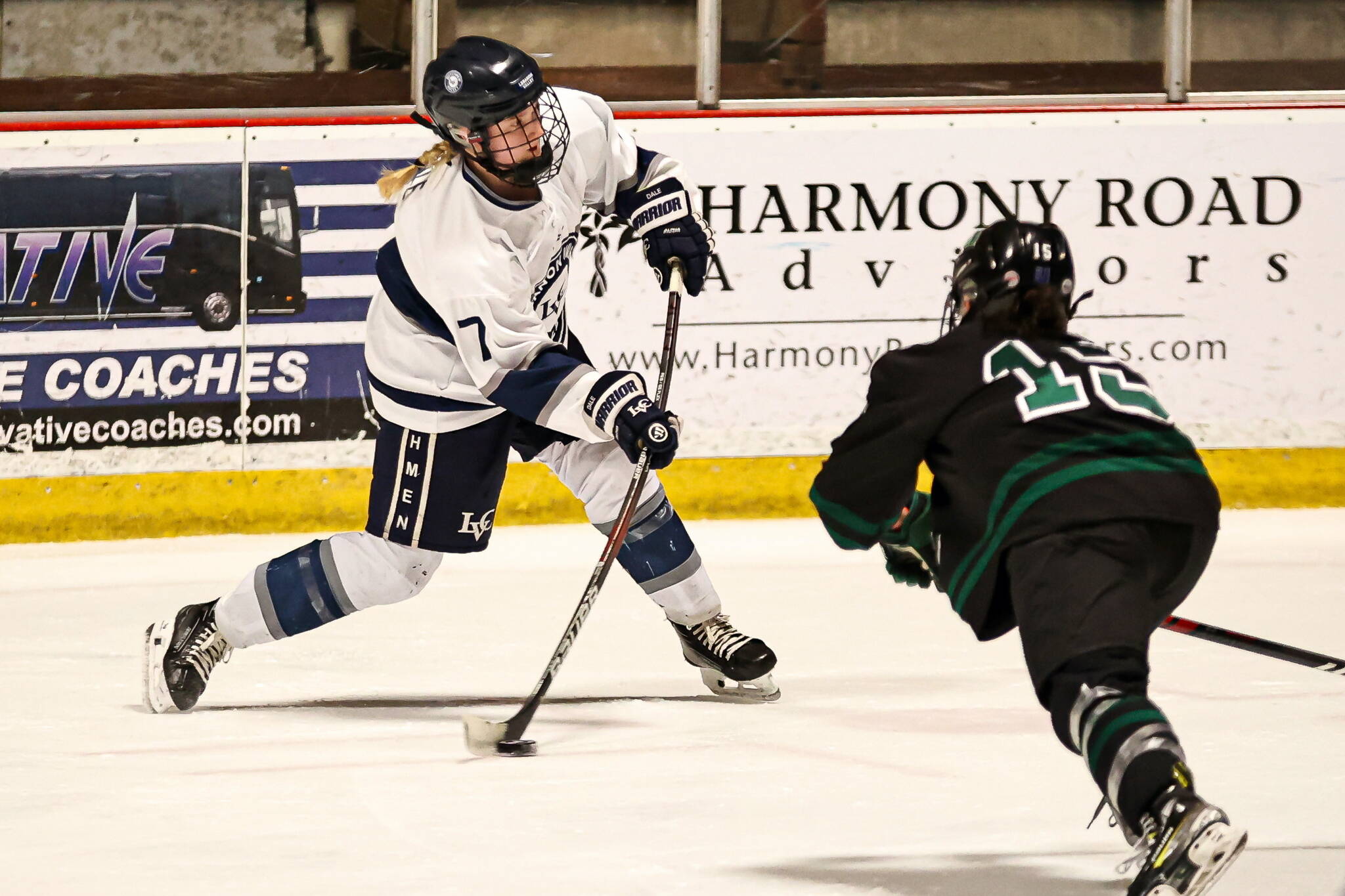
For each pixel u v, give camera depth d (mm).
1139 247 24906
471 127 11898
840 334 24797
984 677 14336
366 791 10484
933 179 24812
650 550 13492
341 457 24562
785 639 16266
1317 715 12406
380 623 17500
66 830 9516
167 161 24281
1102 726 7336
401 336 12789
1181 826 6887
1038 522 7871
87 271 24203
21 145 24125
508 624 17500
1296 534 22500
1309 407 25047
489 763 11336
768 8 25312
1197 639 15641
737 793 10359
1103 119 24812
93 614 18297
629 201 14406
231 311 24375
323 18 25203
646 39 25406
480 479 12961
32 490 24125
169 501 24328
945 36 25469
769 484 24766
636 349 24547
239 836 9359
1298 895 7969
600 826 9539
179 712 13258
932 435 8250
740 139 24641
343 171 24453
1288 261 24984
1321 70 25766
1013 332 8367
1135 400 8219
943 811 9859
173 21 25094
